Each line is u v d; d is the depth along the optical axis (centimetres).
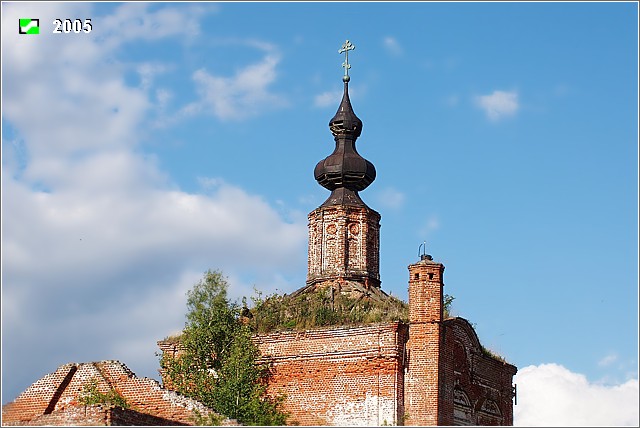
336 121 7781
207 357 7006
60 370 6669
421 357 6606
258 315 7212
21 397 6669
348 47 7925
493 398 7175
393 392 6556
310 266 7644
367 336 6688
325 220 7638
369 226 7662
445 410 6594
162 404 6388
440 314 6675
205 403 6631
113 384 6544
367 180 7738
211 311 7094
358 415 6600
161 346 7269
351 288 7400
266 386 6875
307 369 6800
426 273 6706
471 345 7038
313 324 6962
